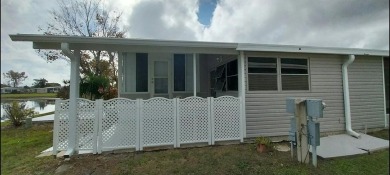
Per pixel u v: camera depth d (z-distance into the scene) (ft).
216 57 27.09
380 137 21.21
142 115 17.16
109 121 16.66
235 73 21.91
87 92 29.84
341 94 22.52
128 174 12.96
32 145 19.83
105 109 16.63
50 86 50.39
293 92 21.04
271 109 20.43
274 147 17.71
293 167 13.79
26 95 47.96
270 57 20.58
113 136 16.69
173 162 14.70
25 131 27.02
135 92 25.67
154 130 17.38
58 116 16.06
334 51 21.22
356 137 20.58
